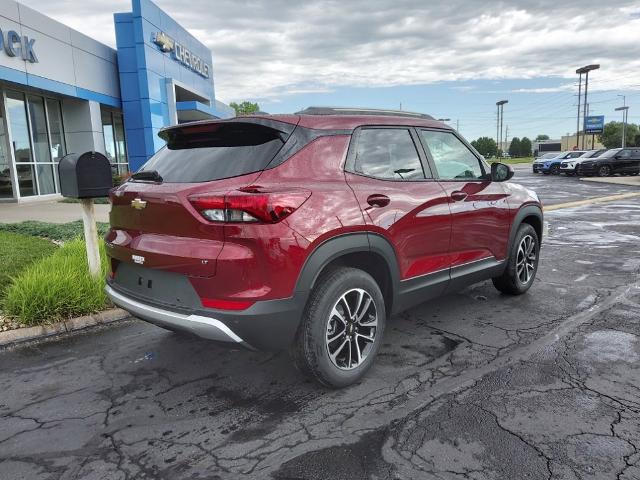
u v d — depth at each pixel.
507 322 4.59
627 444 2.65
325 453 2.63
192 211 2.88
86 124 17.75
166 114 21.75
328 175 3.21
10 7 13.67
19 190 15.25
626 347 3.96
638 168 29.81
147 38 19.69
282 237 2.83
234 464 2.56
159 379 3.56
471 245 4.32
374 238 3.31
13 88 14.97
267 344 2.96
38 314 4.49
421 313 4.86
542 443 2.68
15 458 2.65
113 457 2.65
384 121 3.75
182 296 3.01
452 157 4.31
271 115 3.28
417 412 3.02
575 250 8.00
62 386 3.48
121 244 3.36
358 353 3.37
